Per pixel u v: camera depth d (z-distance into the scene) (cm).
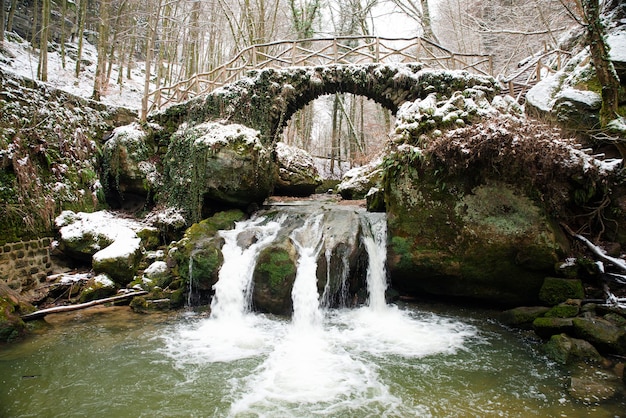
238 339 576
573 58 898
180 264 745
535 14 1460
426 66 1032
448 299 716
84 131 977
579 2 669
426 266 670
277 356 517
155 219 920
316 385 438
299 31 1988
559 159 597
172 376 459
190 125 1027
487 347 536
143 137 1013
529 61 1318
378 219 788
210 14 1998
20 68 1362
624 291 559
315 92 1066
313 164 1559
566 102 761
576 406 385
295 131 2416
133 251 773
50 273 779
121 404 398
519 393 414
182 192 946
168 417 375
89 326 618
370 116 2984
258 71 1046
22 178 755
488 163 617
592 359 471
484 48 1920
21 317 598
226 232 812
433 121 698
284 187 1366
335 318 661
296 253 701
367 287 727
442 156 635
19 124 783
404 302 731
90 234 801
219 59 2103
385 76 1020
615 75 629
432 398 408
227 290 684
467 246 641
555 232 602
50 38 1797
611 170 629
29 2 1745
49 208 805
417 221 680
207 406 395
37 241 764
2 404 396
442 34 2392
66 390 425
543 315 567
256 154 909
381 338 577
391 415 378
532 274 611
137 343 555
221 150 884
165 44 1973
